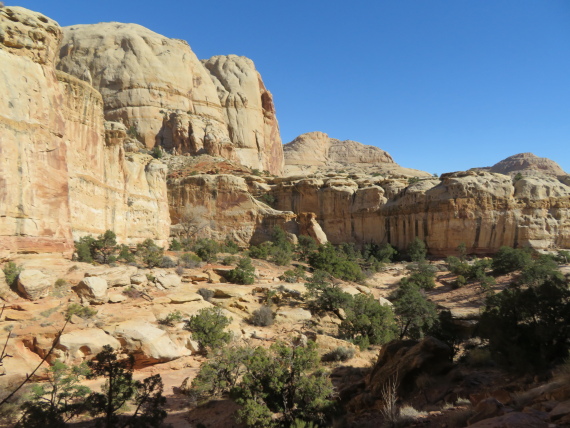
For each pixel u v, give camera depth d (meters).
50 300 23.42
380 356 15.38
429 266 58.06
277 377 13.95
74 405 13.20
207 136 100.19
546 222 63.56
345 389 15.20
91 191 39.91
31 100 27.77
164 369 23.23
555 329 12.09
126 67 101.75
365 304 32.34
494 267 51.47
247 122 120.94
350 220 76.06
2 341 19.67
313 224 71.56
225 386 18.84
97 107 42.22
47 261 26.98
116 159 47.88
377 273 59.50
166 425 14.95
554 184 67.12
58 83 31.22
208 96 113.25
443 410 9.47
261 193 82.25
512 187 66.19
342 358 24.33
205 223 72.62
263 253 57.06
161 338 23.86
